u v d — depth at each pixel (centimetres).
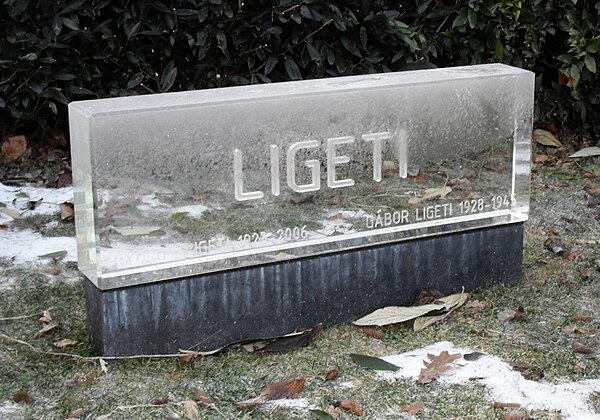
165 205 264
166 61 385
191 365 267
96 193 258
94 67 379
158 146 262
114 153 258
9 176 370
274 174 272
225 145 267
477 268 297
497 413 248
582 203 355
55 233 331
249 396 255
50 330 280
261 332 277
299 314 280
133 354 267
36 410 250
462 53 395
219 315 272
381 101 280
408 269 289
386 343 276
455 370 263
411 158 285
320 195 278
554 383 259
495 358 268
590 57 380
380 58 383
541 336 278
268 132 271
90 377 260
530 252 321
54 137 384
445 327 282
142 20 370
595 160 387
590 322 285
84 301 294
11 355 270
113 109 259
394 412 249
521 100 293
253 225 272
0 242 323
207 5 367
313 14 368
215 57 382
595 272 310
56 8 363
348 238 281
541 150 398
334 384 259
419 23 395
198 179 266
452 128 288
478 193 293
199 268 269
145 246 264
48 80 368
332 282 282
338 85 280
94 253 261
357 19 380
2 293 296
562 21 384
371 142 280
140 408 251
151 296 266
